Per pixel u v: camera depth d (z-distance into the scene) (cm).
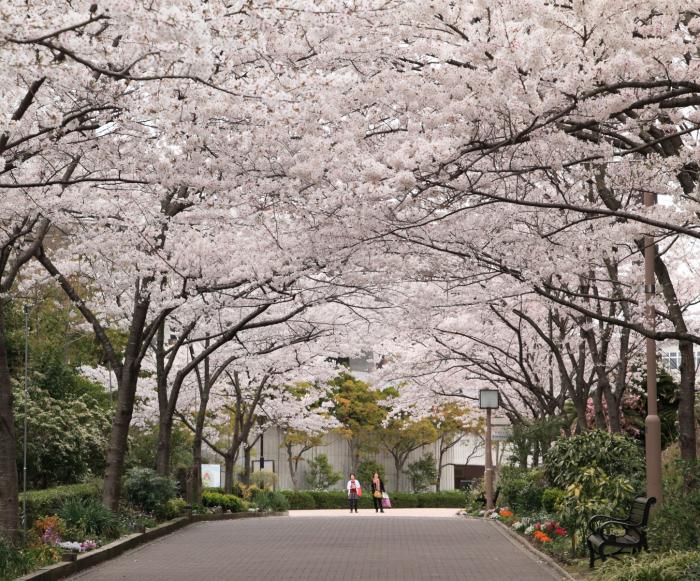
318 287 1955
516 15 904
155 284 1948
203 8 829
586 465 1873
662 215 1190
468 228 1350
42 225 1602
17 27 785
